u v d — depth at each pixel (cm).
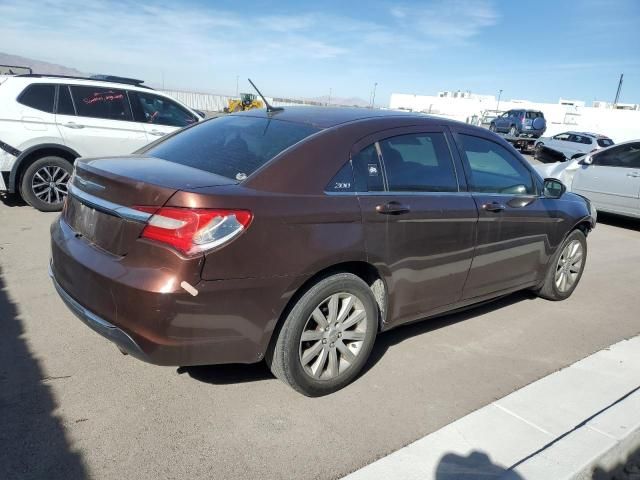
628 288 594
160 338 258
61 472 243
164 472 248
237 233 264
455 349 400
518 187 442
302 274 286
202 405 302
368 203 317
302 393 313
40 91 738
